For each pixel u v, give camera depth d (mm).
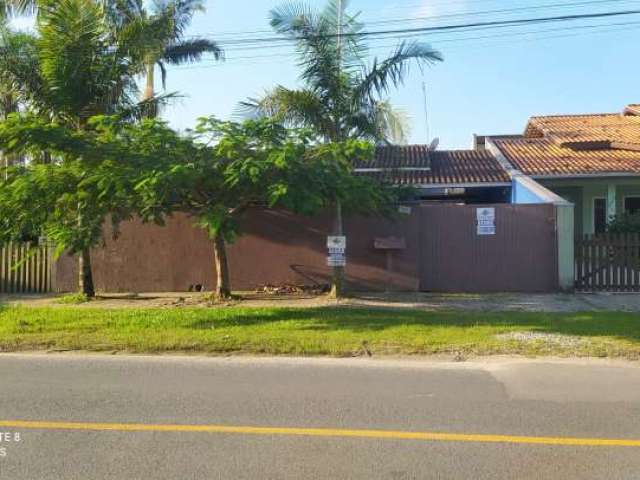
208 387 7141
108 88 13883
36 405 6453
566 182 20438
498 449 5172
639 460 4945
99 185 10719
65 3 13422
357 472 4707
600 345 9016
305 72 13156
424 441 5355
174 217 15344
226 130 11781
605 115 28594
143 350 9227
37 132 11133
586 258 14156
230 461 4926
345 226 14797
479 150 24641
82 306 13109
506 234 14367
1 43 13836
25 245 15602
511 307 12367
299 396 6750
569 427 5734
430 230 14609
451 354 8805
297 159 11133
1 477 4633
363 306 12602
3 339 9703
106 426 5773
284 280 15047
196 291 15305
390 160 17531
